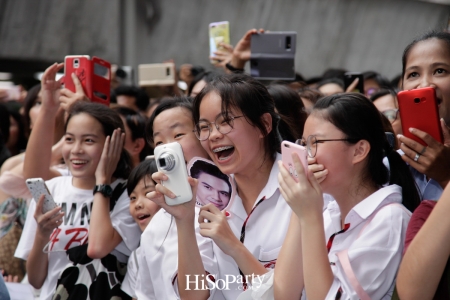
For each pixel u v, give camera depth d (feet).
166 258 9.14
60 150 13.98
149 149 14.34
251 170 8.85
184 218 8.31
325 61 22.00
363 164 7.81
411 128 8.54
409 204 8.18
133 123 14.07
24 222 13.70
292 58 14.62
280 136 9.07
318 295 7.11
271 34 14.69
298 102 11.01
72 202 11.74
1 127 17.51
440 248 6.23
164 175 8.16
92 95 13.23
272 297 7.97
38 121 12.71
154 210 10.76
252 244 8.83
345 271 7.21
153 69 18.10
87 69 13.17
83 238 11.44
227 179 9.14
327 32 21.89
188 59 22.49
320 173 7.61
